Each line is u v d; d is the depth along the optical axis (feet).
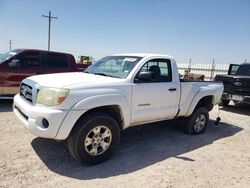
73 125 11.62
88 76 14.37
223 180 12.09
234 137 19.83
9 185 10.27
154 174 12.18
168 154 14.99
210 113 29.86
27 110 11.96
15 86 25.14
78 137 11.89
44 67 26.78
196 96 18.31
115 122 13.12
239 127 23.44
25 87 13.71
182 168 13.10
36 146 14.55
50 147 14.52
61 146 14.74
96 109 13.05
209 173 12.74
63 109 11.35
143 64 14.87
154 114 15.47
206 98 20.29
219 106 32.40
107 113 13.69
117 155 14.28
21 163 12.31
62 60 28.37
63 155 13.58
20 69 25.29
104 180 11.28
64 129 11.39
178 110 17.20
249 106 35.40
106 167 12.60
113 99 12.85
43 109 11.42
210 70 85.35
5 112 22.44
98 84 12.69
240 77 29.01
